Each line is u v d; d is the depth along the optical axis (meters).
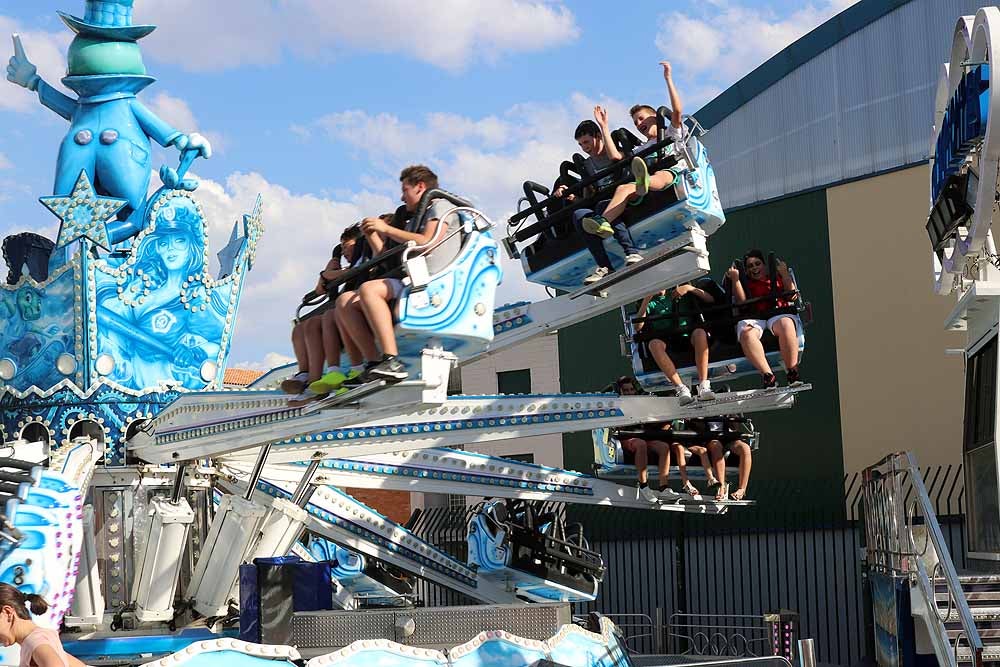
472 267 8.12
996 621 9.71
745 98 23.59
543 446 27.83
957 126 10.52
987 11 10.02
